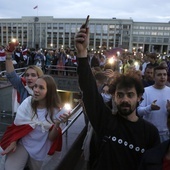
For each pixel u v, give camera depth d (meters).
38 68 3.45
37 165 2.61
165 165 1.70
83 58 1.91
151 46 110.81
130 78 2.02
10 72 3.50
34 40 109.19
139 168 1.80
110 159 1.93
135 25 109.62
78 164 4.07
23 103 2.61
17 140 2.52
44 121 2.55
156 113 3.45
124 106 1.95
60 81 17.09
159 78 3.56
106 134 1.98
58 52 19.25
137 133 1.97
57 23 111.88
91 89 1.94
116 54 16.41
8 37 119.06
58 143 2.63
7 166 2.49
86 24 1.88
